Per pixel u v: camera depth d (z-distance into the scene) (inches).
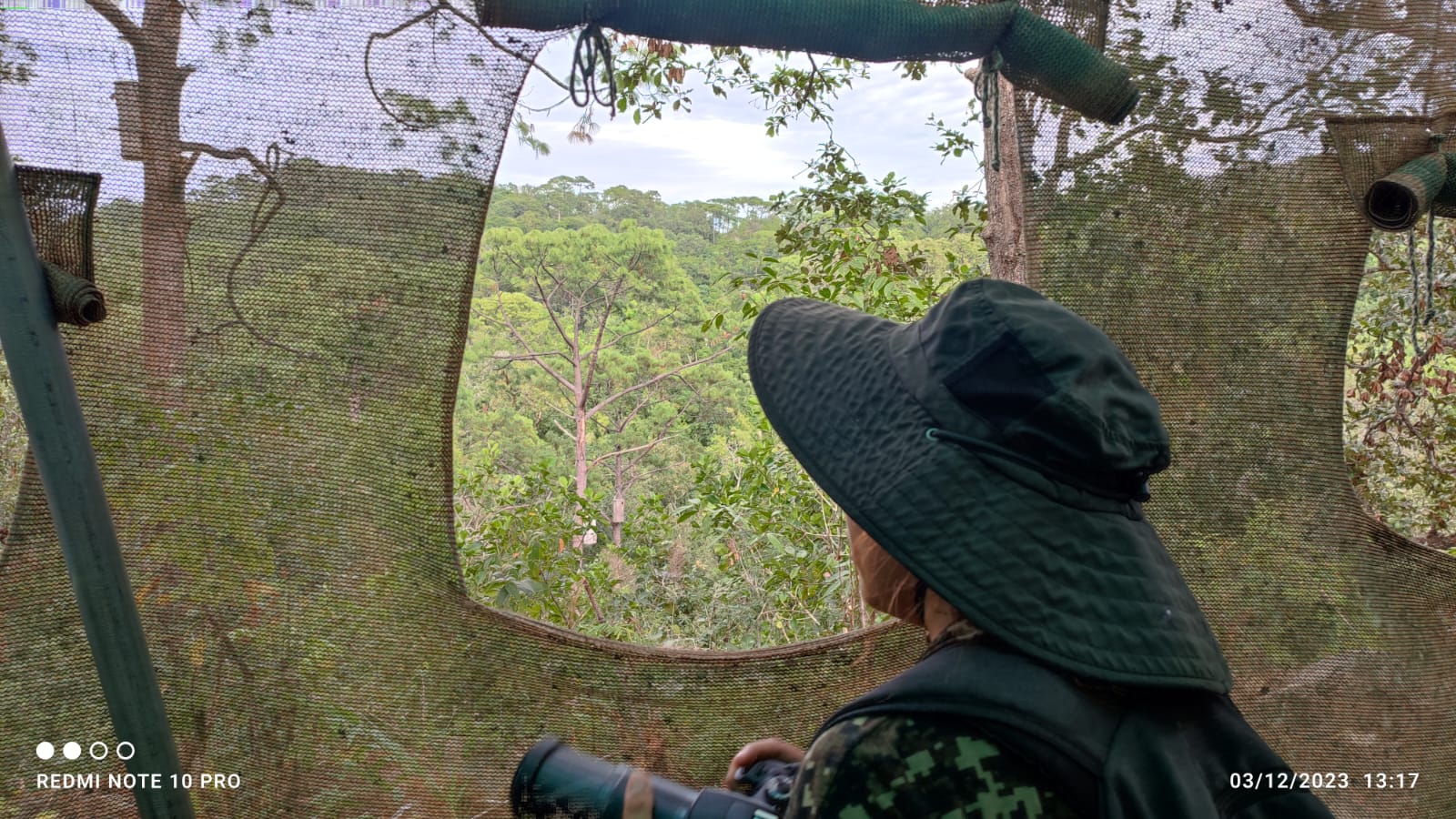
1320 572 68.0
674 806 34.8
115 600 46.1
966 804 24.4
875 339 32.9
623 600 244.7
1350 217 64.4
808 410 31.9
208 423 54.4
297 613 56.7
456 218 52.6
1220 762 28.0
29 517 53.9
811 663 64.2
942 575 27.2
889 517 28.3
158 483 54.6
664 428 1153.4
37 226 49.1
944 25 49.8
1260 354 65.3
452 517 56.8
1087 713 25.9
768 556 237.6
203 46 50.1
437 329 53.8
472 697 59.0
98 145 49.9
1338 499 67.9
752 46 48.2
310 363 53.9
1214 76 62.3
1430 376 156.3
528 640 60.1
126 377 53.2
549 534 223.1
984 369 28.3
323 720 57.5
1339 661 68.4
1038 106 60.9
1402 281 146.6
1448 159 62.3
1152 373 64.2
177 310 52.7
